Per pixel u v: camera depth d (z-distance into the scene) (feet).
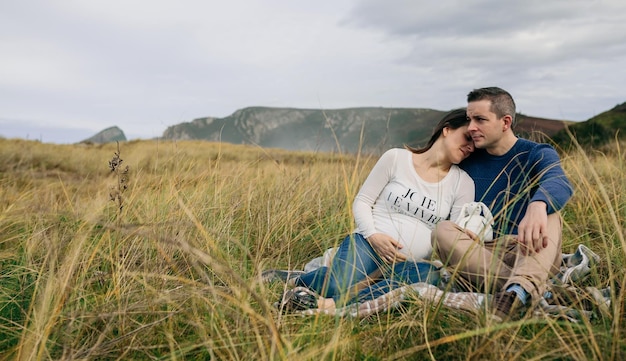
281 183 17.58
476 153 12.07
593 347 7.04
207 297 8.76
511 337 7.41
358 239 11.42
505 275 9.62
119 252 11.16
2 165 42.22
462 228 10.53
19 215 14.20
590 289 8.98
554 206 9.78
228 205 15.05
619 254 10.48
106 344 7.49
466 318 8.61
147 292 8.90
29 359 6.89
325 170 20.72
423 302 8.80
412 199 11.72
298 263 13.08
